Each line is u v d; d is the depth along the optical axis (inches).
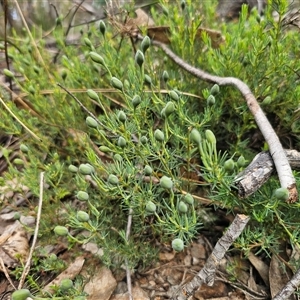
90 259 13.9
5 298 13.2
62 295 11.1
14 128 15.8
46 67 18.3
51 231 14.6
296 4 17.8
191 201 10.2
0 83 17.6
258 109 12.8
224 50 15.1
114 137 14.3
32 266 13.8
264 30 15.5
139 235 14.1
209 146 9.9
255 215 11.7
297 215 12.4
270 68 14.4
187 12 16.9
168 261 14.2
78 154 17.0
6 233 15.0
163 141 11.6
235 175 11.3
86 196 11.3
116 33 19.9
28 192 16.8
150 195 12.1
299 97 14.2
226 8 24.1
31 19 25.0
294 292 11.5
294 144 16.1
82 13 26.2
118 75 16.1
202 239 14.8
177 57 16.8
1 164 18.0
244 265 13.7
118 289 13.4
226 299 12.9
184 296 11.7
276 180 11.9
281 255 13.5
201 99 16.2
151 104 15.4
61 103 16.3
